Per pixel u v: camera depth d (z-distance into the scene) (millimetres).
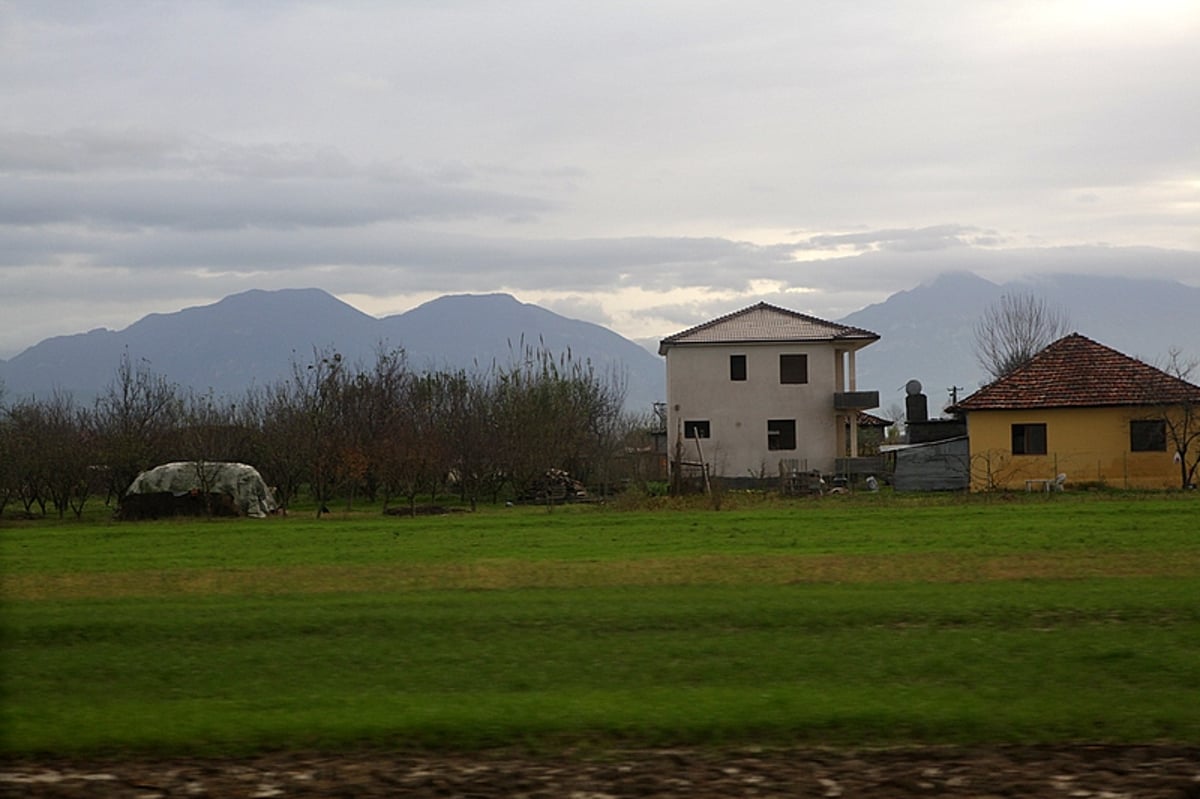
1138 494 43469
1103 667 13219
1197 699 11789
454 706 11906
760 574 21516
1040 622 16078
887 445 80062
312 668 14250
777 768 10047
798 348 68312
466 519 37812
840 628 15906
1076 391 53781
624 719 11211
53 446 48312
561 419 58281
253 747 10820
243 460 52875
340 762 10453
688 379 68688
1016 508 35938
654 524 33344
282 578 22828
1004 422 53875
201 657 15047
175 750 10812
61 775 10297
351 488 46844
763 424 68312
